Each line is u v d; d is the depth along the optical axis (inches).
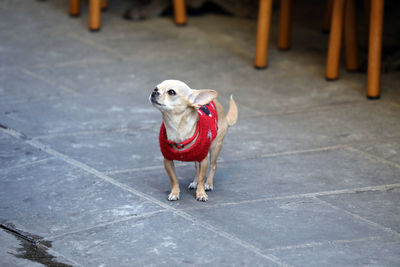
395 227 203.5
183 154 210.2
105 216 207.6
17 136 277.9
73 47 422.6
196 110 209.5
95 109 317.4
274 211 213.2
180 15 474.3
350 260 181.5
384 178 243.3
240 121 306.3
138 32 460.8
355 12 373.7
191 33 460.8
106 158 257.9
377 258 183.2
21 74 366.3
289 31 421.7
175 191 221.1
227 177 242.7
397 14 518.3
